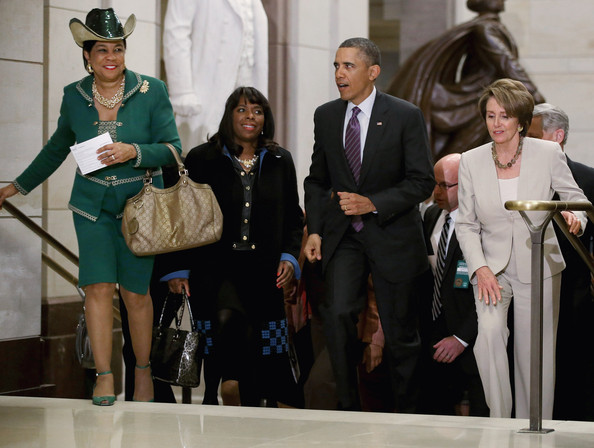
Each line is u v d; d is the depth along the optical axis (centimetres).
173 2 1873
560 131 1426
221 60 1884
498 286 1238
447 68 2530
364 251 1359
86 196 1288
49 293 1770
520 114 1245
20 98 1584
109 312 1284
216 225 1318
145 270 1312
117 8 1836
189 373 1373
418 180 1336
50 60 1761
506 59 2494
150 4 1897
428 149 1358
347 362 1327
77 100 1297
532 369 1054
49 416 1169
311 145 2258
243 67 1909
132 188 1298
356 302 1345
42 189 1712
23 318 1614
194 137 1880
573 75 3184
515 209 1047
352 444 995
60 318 1772
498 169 1280
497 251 1268
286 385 1453
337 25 2328
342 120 1380
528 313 1260
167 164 1305
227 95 1884
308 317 1533
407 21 3275
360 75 1345
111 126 1285
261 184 1427
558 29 3191
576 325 1372
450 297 1379
